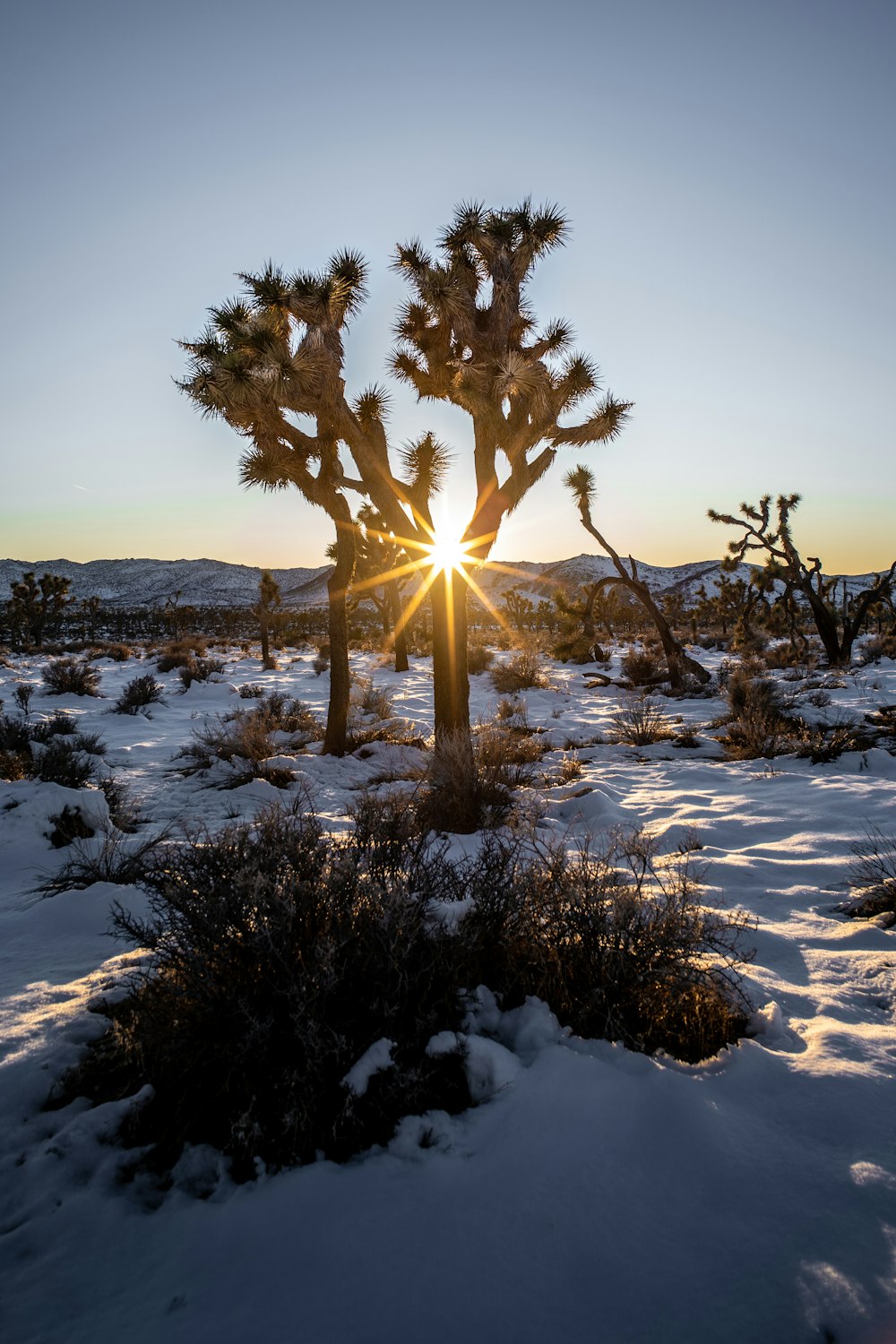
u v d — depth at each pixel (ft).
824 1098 8.66
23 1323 6.04
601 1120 8.01
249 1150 7.66
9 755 30.48
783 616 129.59
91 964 13.30
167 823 26.61
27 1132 8.39
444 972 9.36
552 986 10.10
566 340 32.94
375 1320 5.90
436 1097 8.41
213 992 8.37
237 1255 6.60
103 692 73.36
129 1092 8.90
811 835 20.86
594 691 68.59
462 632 31.01
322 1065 8.09
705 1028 9.90
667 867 18.30
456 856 18.53
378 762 38.68
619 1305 5.99
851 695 51.19
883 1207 6.88
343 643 40.22
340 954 8.85
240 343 30.04
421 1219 6.82
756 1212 6.91
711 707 54.70
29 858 20.44
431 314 33.37
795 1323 5.76
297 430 35.17
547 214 31.09
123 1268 6.57
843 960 13.00
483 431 30.30
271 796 30.91
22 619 174.91
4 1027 10.57
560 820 25.20
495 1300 6.04
